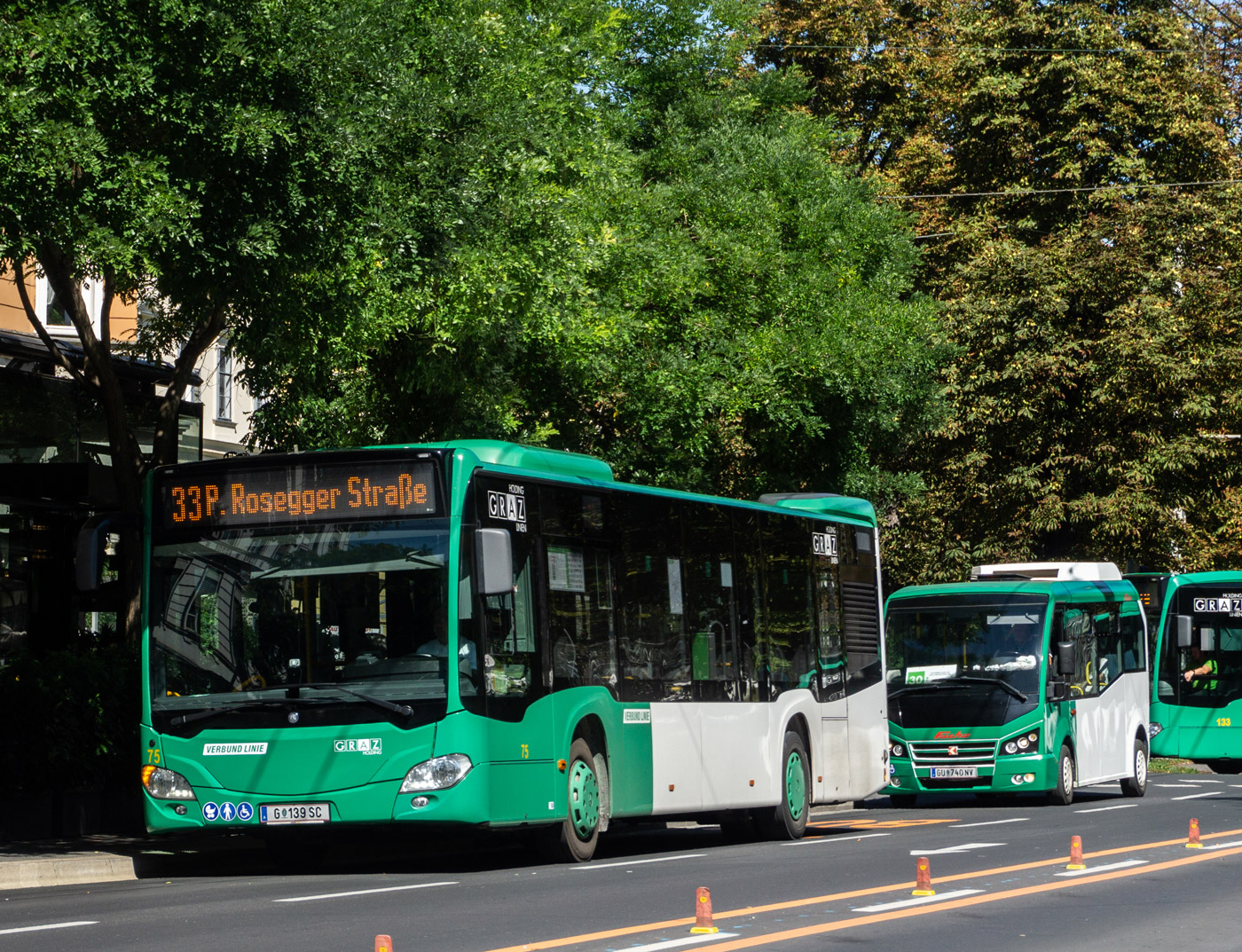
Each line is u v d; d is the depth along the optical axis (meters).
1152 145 45.69
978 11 48.19
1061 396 43.00
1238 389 41.94
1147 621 37.91
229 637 15.12
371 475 15.07
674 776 17.66
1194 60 46.12
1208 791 31.53
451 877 14.76
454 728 14.53
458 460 15.02
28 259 19.22
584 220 25.67
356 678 14.76
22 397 24.97
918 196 46.09
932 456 44.22
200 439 28.86
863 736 22.12
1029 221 44.88
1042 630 27.39
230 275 15.47
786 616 20.45
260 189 15.12
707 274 32.72
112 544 25.78
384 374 23.41
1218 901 12.58
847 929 10.79
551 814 15.59
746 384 31.72
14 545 24.52
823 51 49.53
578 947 9.76
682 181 34.22
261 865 17.02
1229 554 44.72
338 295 16.58
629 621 17.23
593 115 26.72
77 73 14.17
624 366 30.30
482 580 14.44
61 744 17.66
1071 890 13.21
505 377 25.33
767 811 19.78
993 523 44.03
